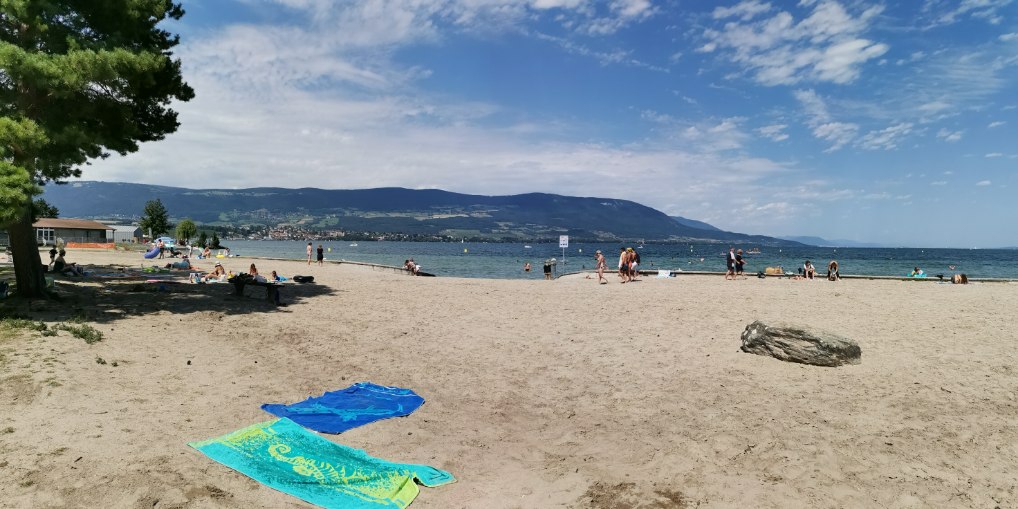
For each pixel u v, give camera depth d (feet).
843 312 58.54
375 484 17.93
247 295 65.05
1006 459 20.71
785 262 328.70
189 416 23.24
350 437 22.68
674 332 47.67
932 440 22.59
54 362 28.71
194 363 32.50
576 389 30.99
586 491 18.30
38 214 51.90
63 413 21.99
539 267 231.09
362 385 29.96
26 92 43.47
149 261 140.26
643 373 34.17
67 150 44.09
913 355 37.09
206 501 15.80
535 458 21.27
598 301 69.26
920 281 113.39
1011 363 34.60
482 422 25.46
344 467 19.03
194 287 69.36
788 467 20.04
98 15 46.47
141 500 15.33
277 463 18.95
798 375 32.78
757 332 38.45
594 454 21.63
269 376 31.09
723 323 52.11
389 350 39.78
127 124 49.78
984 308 61.16
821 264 300.61
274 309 55.83
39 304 46.55
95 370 28.55
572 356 38.91
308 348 39.11
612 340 44.42
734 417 25.77
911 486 18.45
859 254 577.43
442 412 26.68
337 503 16.58
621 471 19.95
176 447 19.52
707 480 19.07
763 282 101.65
